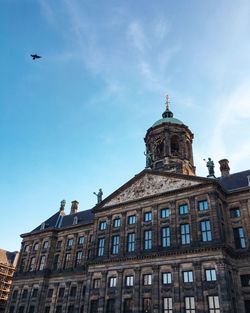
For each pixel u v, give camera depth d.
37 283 64.25
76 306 57.00
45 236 70.44
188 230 45.28
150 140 65.69
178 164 58.31
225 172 58.31
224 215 46.56
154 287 43.47
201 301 38.72
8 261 105.88
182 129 64.81
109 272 49.97
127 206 54.28
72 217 74.00
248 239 43.75
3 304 95.69
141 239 49.25
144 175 55.25
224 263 39.75
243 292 41.25
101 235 55.25
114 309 46.16
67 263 64.50
